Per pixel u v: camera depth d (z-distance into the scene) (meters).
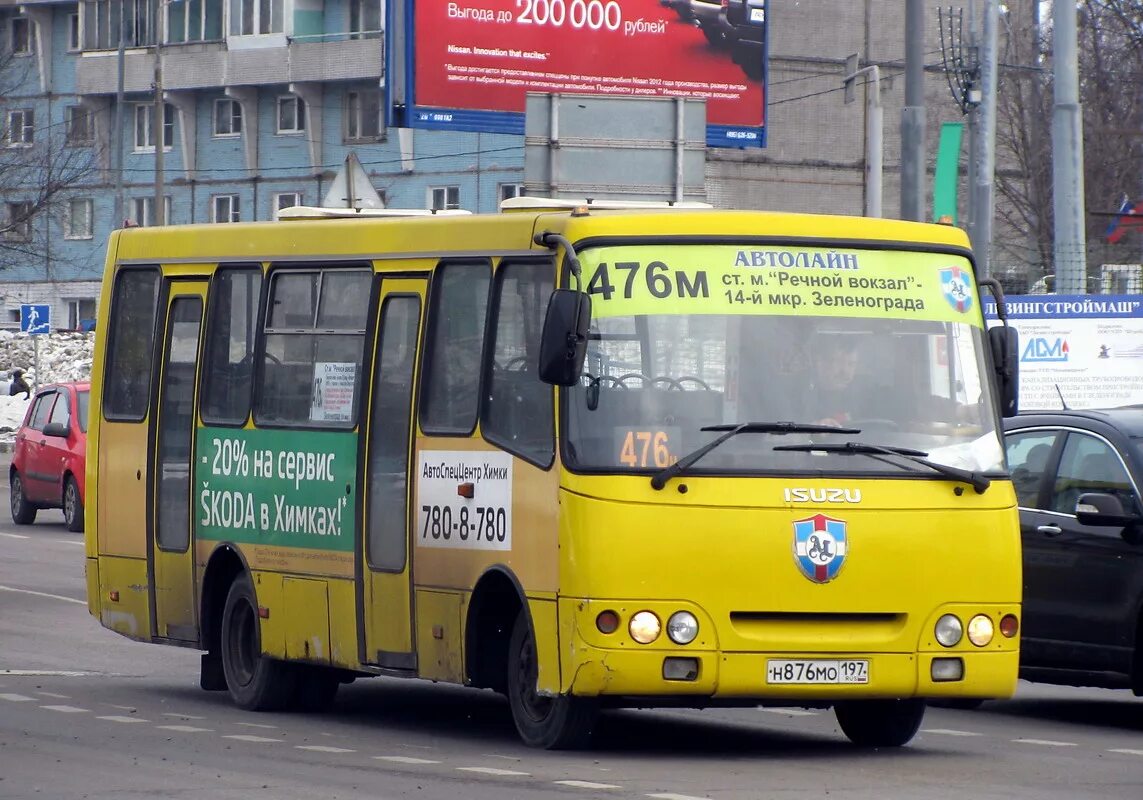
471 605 21.55
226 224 26.83
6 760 20.58
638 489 19.80
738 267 20.73
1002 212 107.94
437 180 131.12
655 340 20.30
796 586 19.92
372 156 134.25
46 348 130.88
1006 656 20.72
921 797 18.27
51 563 47.72
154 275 28.16
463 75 77.19
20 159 147.12
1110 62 99.19
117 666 31.11
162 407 27.61
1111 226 83.75
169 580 27.30
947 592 20.45
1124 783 19.67
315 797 17.92
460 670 21.72
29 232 141.50
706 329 20.44
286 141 138.88
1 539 54.50
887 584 20.20
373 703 27.09
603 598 19.66
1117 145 97.56
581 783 18.80
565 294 19.48
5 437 99.19
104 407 28.92
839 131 114.69
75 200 148.50
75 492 56.94
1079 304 46.00
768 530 19.89
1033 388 46.25
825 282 20.94
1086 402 46.09
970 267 21.73
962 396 21.20
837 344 20.78
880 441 20.59
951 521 20.53
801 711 26.81
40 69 153.88
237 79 139.25
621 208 23.59
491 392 21.58
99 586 28.88
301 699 25.80
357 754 21.25
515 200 23.75
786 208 113.12
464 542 21.70
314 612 24.36
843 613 20.11
